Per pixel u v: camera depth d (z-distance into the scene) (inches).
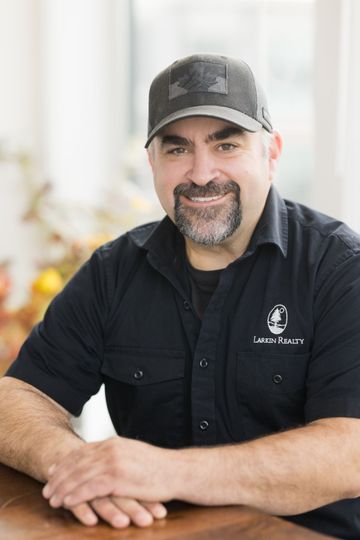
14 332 106.6
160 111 72.5
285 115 120.4
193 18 133.4
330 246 72.4
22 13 136.1
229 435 73.0
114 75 142.9
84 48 140.1
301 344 70.9
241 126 70.2
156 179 74.4
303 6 117.5
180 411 74.7
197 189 71.3
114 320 77.2
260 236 73.3
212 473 57.2
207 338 73.0
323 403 66.3
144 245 77.0
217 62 72.4
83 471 56.5
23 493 60.2
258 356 71.7
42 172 138.6
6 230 138.3
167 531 52.3
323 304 70.2
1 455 67.1
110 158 144.6
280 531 51.5
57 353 77.0
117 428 80.3
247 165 71.3
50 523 54.1
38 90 138.6
